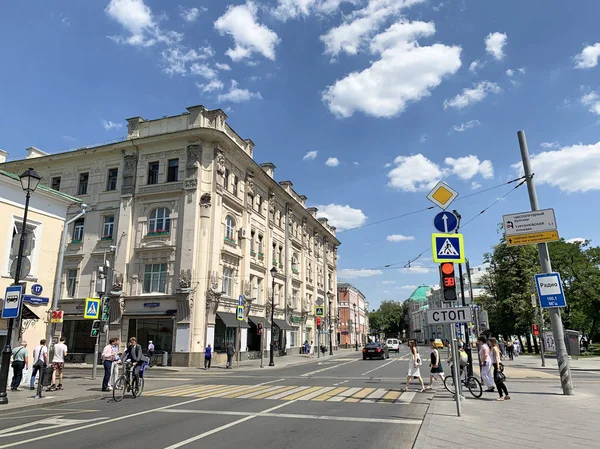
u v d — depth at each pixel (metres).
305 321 50.44
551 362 31.30
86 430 8.54
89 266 33.31
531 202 14.35
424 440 6.99
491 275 48.34
